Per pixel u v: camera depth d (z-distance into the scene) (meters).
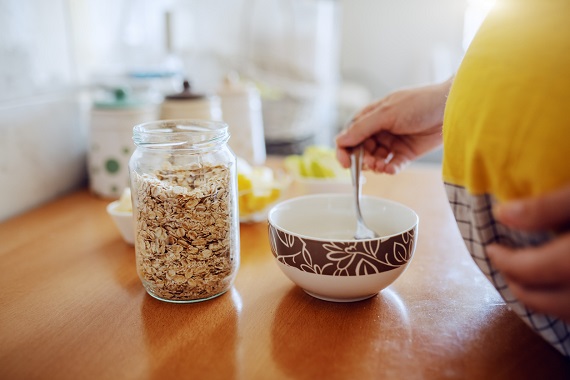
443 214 0.77
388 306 0.51
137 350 0.44
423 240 0.67
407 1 1.81
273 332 0.46
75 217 0.78
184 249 0.50
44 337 0.46
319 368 0.41
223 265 0.52
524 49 0.36
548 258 0.33
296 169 0.89
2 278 0.58
